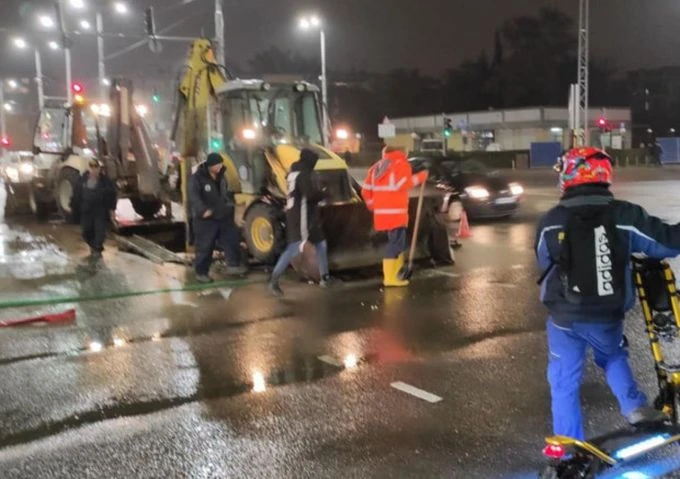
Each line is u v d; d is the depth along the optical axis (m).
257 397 6.05
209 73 12.94
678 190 26.81
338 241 10.79
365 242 11.05
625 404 4.15
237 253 10.93
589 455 4.00
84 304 9.30
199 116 13.12
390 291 9.88
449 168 18.05
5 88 53.09
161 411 5.79
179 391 6.23
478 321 8.26
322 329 8.05
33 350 7.42
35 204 18.28
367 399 5.95
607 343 4.07
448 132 46.66
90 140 17.08
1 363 7.03
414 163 17.14
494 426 5.35
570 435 4.19
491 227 16.77
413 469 4.71
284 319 8.49
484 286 10.12
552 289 4.11
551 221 4.08
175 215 17.47
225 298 9.57
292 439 5.21
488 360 6.86
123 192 15.27
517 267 11.55
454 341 7.50
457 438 5.16
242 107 11.77
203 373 6.67
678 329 4.23
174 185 14.74
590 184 4.07
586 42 32.19
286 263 9.65
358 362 6.89
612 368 4.19
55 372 6.75
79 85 18.27
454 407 5.73
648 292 4.27
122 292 9.87
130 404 5.95
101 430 5.45
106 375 6.65
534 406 5.71
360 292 9.84
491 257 12.55
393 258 10.08
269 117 12.00
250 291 9.98
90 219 12.52
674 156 55.53
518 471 4.65
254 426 5.46
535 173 43.16
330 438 5.21
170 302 9.38
